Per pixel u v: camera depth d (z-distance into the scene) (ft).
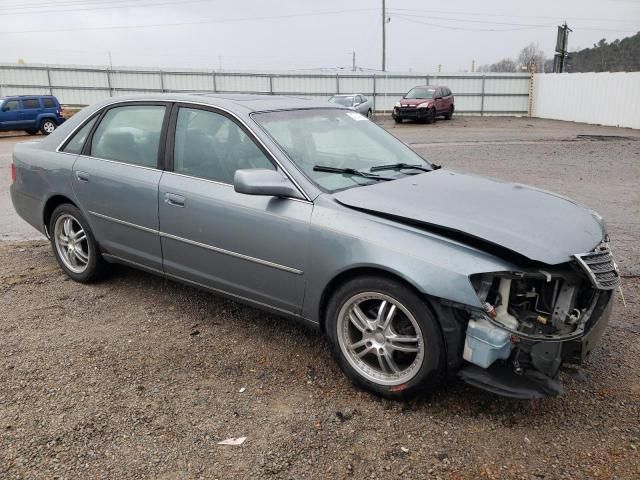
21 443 8.96
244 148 11.98
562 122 98.68
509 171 38.22
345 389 10.69
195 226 12.36
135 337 12.71
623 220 23.73
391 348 10.05
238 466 8.50
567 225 10.18
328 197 10.68
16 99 75.77
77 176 14.92
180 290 15.51
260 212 11.23
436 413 9.89
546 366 9.11
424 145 56.59
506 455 8.79
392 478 8.29
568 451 8.89
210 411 9.91
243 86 113.91
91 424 9.48
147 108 13.97
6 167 41.55
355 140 13.52
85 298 14.92
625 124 85.51
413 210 10.02
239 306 14.48
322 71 115.03
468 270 9.05
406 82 117.39
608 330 13.17
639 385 10.80
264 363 11.65
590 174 36.63
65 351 11.98
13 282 16.03
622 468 8.47
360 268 10.03
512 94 116.57
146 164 13.60
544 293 9.56
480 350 9.03
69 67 106.93
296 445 8.99
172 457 8.70
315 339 12.74
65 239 16.05
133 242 13.99
